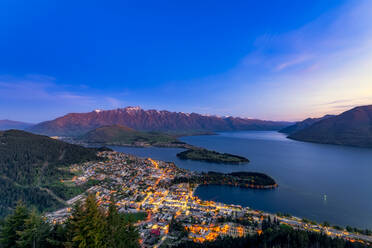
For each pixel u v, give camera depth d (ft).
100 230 120.78
